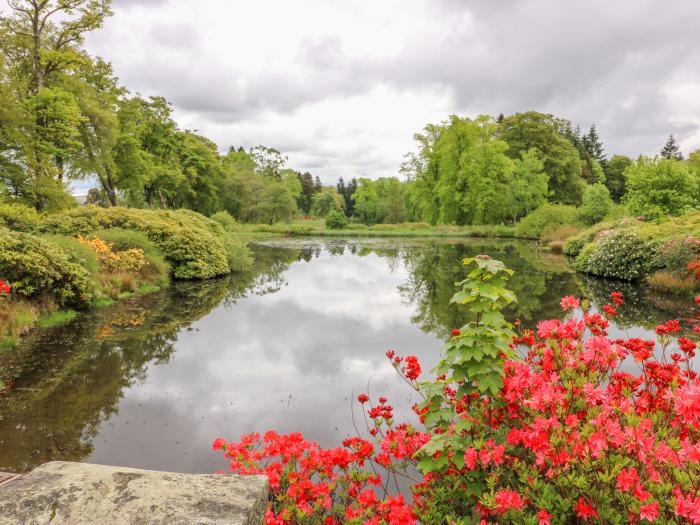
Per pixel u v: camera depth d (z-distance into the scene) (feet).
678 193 63.36
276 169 220.64
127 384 17.93
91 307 32.63
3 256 25.75
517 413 8.00
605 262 46.83
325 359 20.97
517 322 10.02
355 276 50.42
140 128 102.17
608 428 5.98
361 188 245.65
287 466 8.95
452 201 136.98
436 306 33.06
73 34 68.95
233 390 17.37
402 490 10.46
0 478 5.21
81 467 5.27
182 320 28.99
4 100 56.90
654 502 5.19
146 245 46.29
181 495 4.83
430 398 9.36
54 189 61.87
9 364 20.13
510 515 6.29
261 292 40.32
